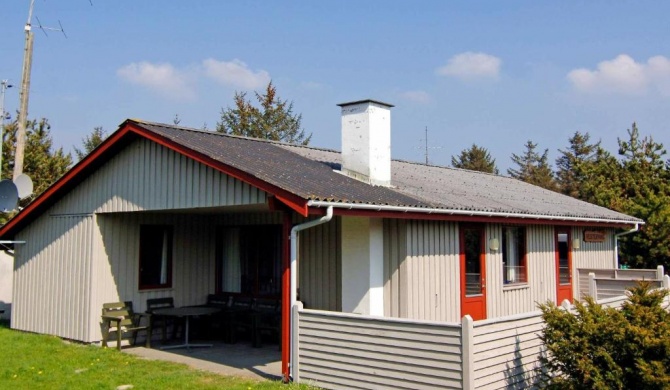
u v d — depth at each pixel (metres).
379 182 12.08
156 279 14.02
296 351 9.25
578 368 7.37
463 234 12.70
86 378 9.75
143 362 11.04
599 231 18.66
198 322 14.20
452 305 12.16
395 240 11.16
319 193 9.32
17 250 15.32
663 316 7.80
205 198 11.02
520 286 14.53
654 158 32.69
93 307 13.02
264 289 13.78
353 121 12.24
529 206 14.91
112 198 12.91
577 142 60.56
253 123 45.78
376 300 10.97
